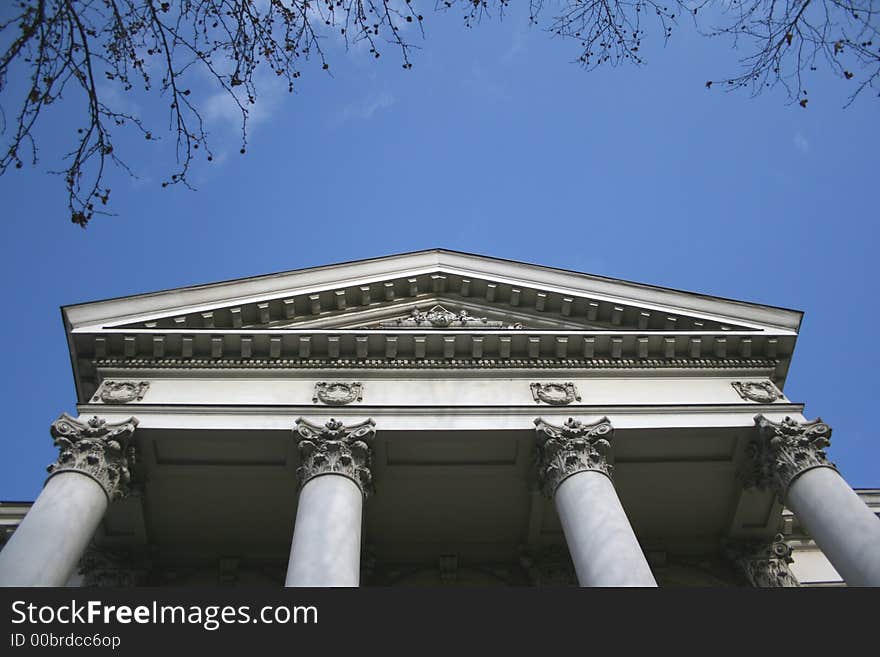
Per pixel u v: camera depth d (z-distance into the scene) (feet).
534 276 88.63
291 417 71.15
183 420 70.08
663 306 83.97
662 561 82.53
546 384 77.05
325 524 58.65
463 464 74.02
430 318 85.76
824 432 70.95
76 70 29.91
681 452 75.15
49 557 53.88
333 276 87.20
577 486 64.59
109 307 78.89
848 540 60.29
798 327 83.30
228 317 81.20
